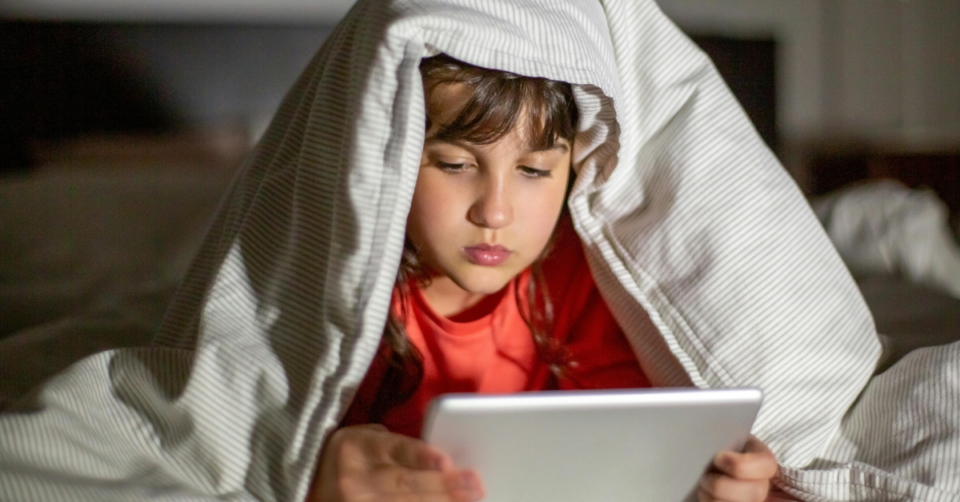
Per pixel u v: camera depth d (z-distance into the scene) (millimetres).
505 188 649
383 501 502
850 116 2258
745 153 755
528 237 678
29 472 472
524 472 511
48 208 1542
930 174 2111
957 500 579
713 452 547
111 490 492
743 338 688
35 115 1956
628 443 512
